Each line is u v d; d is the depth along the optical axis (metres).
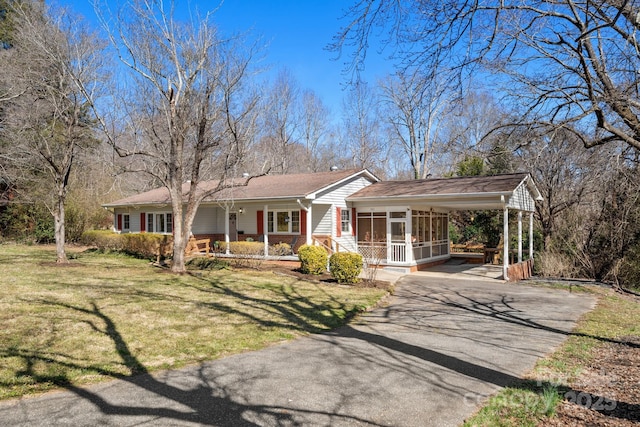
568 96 7.05
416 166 35.50
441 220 23.38
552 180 20.00
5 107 17.25
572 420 4.43
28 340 7.07
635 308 11.56
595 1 6.65
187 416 4.50
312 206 20.89
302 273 16.78
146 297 11.33
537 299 12.65
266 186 22.22
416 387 5.44
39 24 16.17
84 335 7.52
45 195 26.98
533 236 22.62
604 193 11.59
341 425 4.36
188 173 26.97
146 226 27.64
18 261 18.81
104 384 5.39
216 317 9.33
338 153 47.69
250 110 16.38
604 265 17.14
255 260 18.78
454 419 4.50
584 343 7.72
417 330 8.69
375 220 20.92
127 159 22.23
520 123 7.74
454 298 12.72
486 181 18.28
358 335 8.23
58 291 11.71
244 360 6.51
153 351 6.80
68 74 16.11
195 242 22.73
